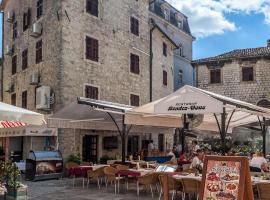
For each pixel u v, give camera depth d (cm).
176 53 3528
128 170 1306
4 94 2744
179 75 3547
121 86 2303
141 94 2497
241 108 1056
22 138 2134
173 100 1056
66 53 1953
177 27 3519
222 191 667
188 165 1454
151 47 2650
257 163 1271
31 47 2284
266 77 3073
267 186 872
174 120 1586
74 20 2016
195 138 2967
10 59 2664
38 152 1664
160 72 2797
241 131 2900
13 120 803
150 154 2148
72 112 1554
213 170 690
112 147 2188
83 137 2045
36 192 1323
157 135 2662
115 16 2305
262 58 3094
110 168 1315
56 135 1880
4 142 2250
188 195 1188
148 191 1352
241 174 653
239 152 1823
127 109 1373
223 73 3219
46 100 1942
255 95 3089
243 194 648
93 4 2148
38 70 2144
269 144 2792
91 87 2077
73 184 1499
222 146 1034
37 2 2231
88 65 2072
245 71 3153
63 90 1916
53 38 2009
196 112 1012
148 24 2639
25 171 1692
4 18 2853
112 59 2247
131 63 2416
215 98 1005
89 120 1628
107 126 1756
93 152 2105
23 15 2438
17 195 916
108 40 2230
